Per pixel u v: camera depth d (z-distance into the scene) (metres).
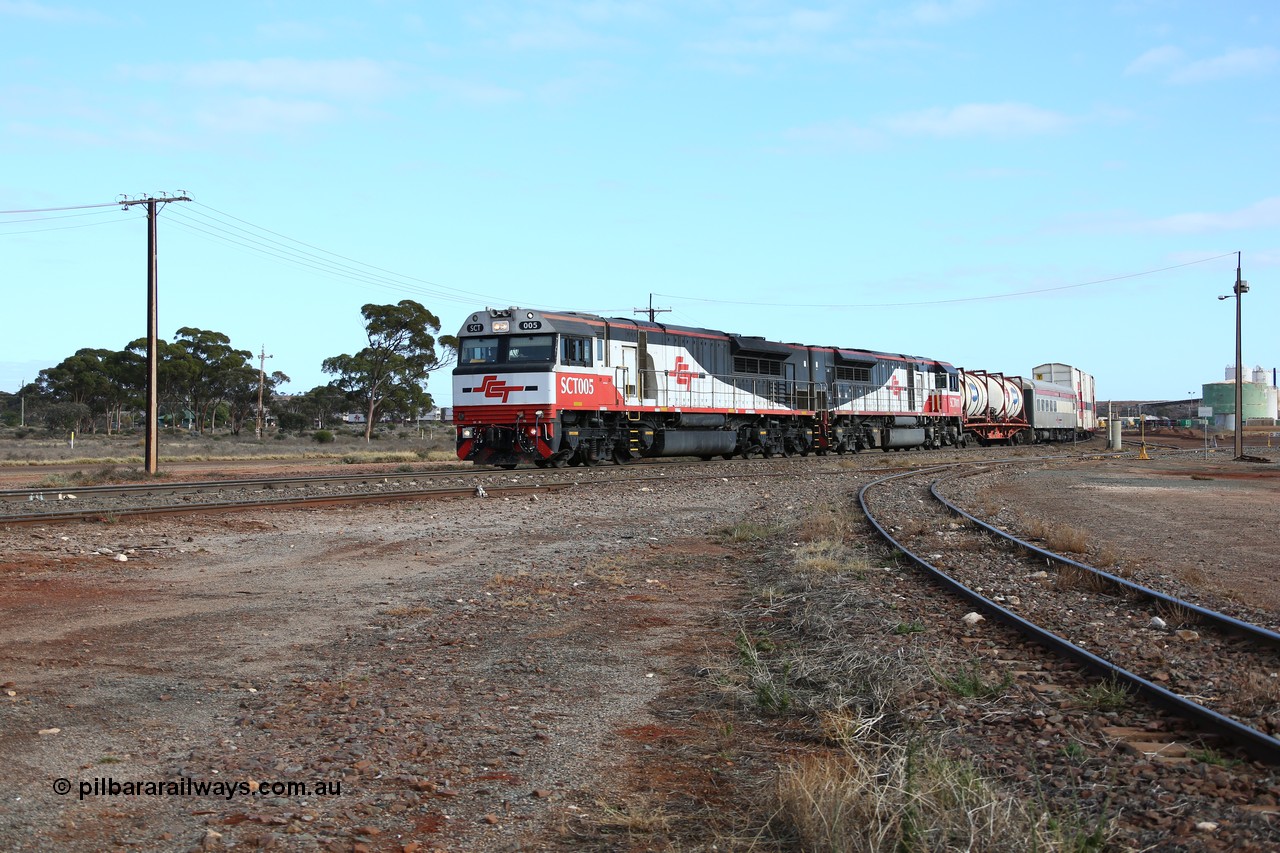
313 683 7.77
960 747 6.18
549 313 30.86
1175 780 5.55
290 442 73.25
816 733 6.70
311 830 5.06
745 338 40.09
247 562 14.05
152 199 33.41
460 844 4.96
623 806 5.45
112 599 11.19
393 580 12.63
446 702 7.35
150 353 33.12
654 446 35.84
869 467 36.81
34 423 100.94
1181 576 12.99
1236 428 48.34
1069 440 78.06
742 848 4.89
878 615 10.17
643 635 9.78
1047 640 8.83
